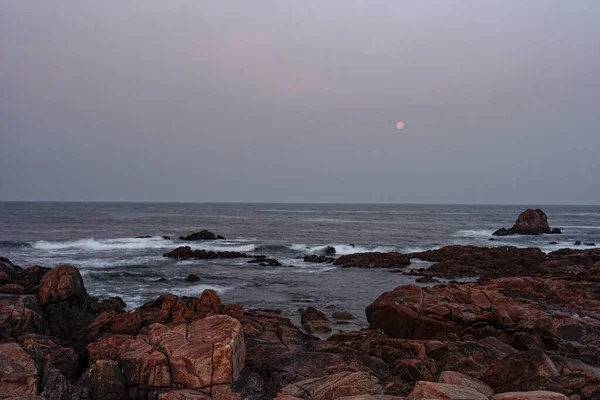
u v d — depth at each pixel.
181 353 8.95
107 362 9.03
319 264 37.53
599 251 32.88
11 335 11.70
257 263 37.06
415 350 11.88
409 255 42.22
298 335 13.91
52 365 8.77
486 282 24.36
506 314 13.77
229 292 25.02
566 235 68.00
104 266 33.03
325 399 7.92
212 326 10.20
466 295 17.83
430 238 62.31
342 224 92.19
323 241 56.28
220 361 8.78
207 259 38.75
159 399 8.47
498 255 36.22
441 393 6.67
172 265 34.75
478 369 10.16
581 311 17.78
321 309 21.06
